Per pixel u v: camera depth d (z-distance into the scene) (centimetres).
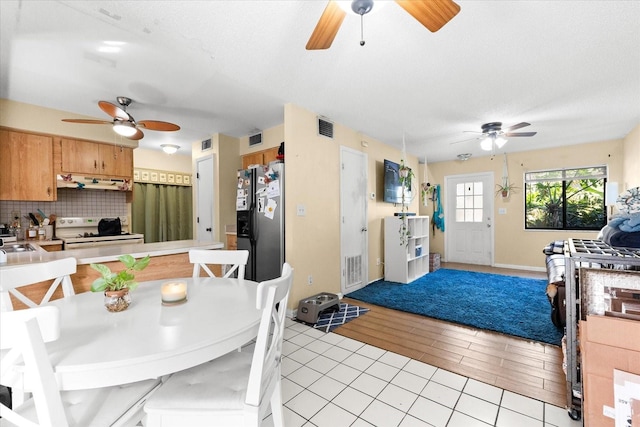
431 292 397
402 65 236
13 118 305
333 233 376
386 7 168
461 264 612
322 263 357
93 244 374
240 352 149
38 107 321
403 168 453
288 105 315
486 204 600
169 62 229
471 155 593
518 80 263
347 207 403
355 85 273
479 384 190
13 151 317
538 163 541
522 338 256
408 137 458
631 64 234
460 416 161
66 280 172
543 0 164
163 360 97
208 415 109
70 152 358
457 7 133
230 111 340
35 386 82
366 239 438
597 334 131
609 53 219
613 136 450
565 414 161
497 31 192
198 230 471
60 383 88
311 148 343
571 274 155
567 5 168
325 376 201
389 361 220
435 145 510
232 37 197
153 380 125
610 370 127
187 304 143
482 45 209
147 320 123
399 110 339
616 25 186
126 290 136
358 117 364
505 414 162
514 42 205
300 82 267
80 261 206
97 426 99
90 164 375
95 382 90
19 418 88
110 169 394
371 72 248
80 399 111
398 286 431
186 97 299
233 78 257
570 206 519
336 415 163
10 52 212
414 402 173
